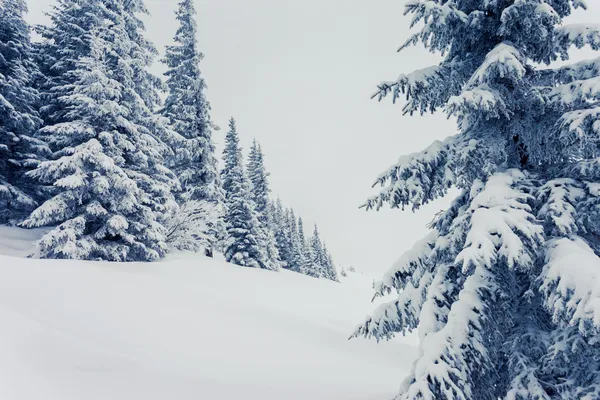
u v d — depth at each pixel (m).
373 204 5.43
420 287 5.15
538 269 4.30
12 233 18.16
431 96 5.57
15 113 17.91
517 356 4.28
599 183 4.41
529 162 5.21
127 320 7.46
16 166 19.16
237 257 31.89
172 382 4.93
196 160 24.44
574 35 4.89
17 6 19.98
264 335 8.74
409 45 5.78
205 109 24.83
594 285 3.32
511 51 4.62
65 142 16.61
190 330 7.82
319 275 66.31
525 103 5.08
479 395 4.31
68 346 4.98
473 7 5.46
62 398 3.77
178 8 24.50
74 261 11.42
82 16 20.28
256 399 5.13
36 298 7.36
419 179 5.30
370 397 6.22
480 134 5.30
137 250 16.88
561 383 4.00
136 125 17.77
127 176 16.23
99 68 16.12
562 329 4.21
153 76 21.11
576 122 4.19
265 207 41.94
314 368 7.38
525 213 4.08
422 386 3.70
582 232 4.51
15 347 4.42
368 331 5.39
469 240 3.90
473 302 4.17
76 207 15.76
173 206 18.42
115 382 4.47
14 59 19.17
